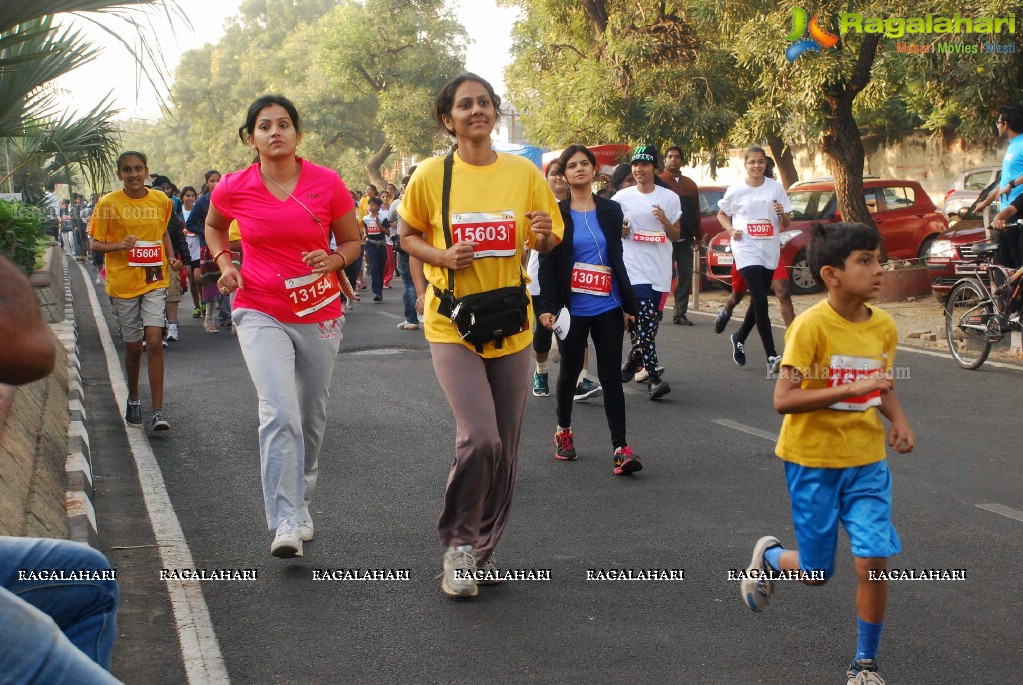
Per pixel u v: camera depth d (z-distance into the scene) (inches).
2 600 82.7
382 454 285.4
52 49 283.0
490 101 181.3
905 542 209.8
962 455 275.3
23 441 220.7
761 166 382.6
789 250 665.6
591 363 423.8
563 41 956.6
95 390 383.9
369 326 567.8
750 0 685.9
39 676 81.8
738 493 244.7
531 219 181.5
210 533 219.8
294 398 199.8
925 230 723.4
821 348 149.4
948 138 1125.1
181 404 355.9
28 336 84.9
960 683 149.8
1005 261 399.5
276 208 201.0
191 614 176.4
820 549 152.8
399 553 207.0
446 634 168.6
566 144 965.8
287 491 196.7
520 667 156.3
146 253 305.7
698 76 800.9
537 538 214.5
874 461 149.2
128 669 155.8
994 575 191.5
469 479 179.5
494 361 184.9
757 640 165.2
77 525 207.0
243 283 203.5
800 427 150.9
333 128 2303.2
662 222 342.6
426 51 1983.3
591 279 255.8
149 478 262.2
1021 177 396.8
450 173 182.4
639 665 156.5
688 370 408.2
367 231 699.4
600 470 265.6
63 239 1384.1
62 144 392.5
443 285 183.0
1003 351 431.5
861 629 145.8
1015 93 578.2
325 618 175.0
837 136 652.7
